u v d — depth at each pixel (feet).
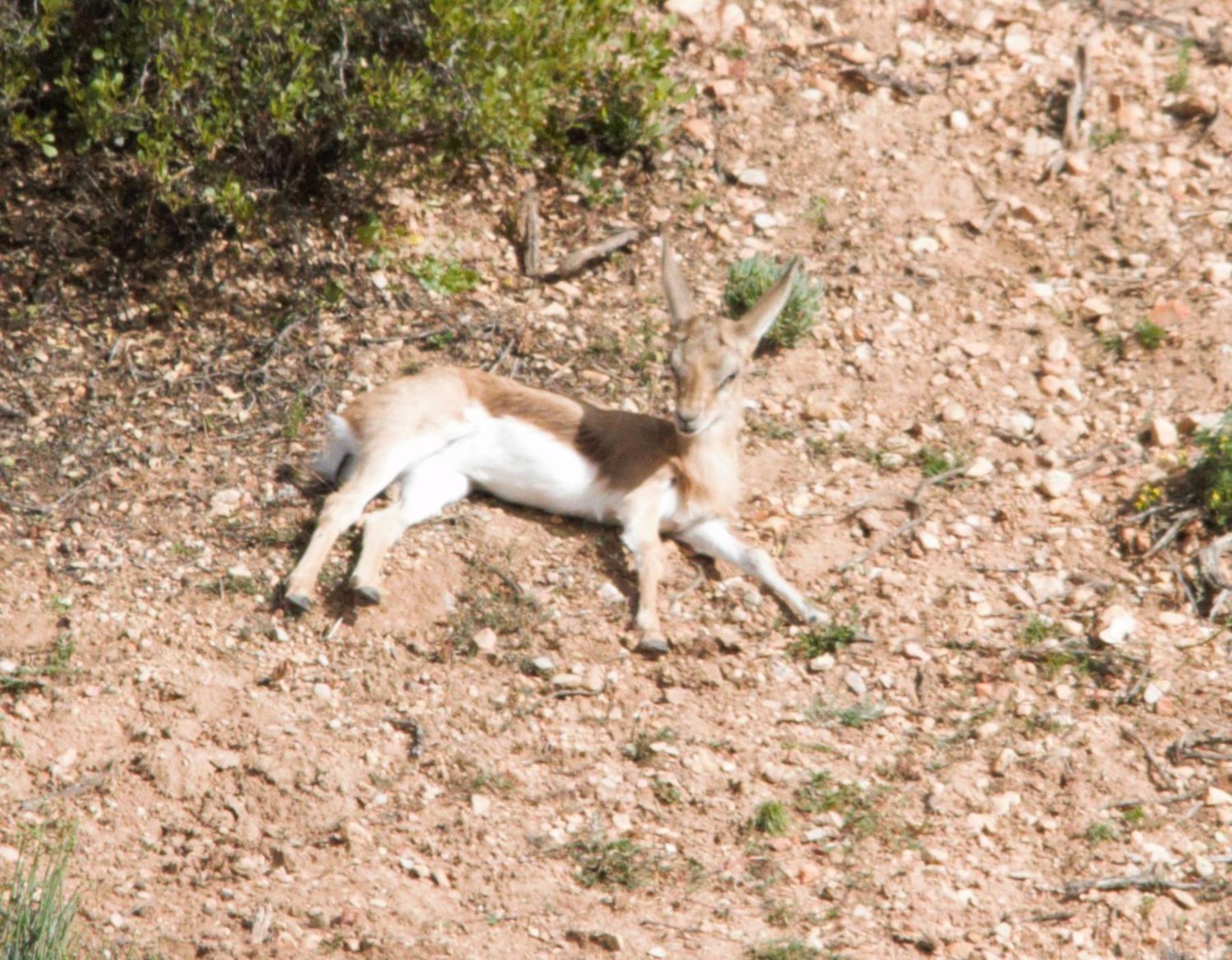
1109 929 55.62
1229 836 59.77
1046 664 67.00
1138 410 81.66
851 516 74.02
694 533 71.15
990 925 55.52
